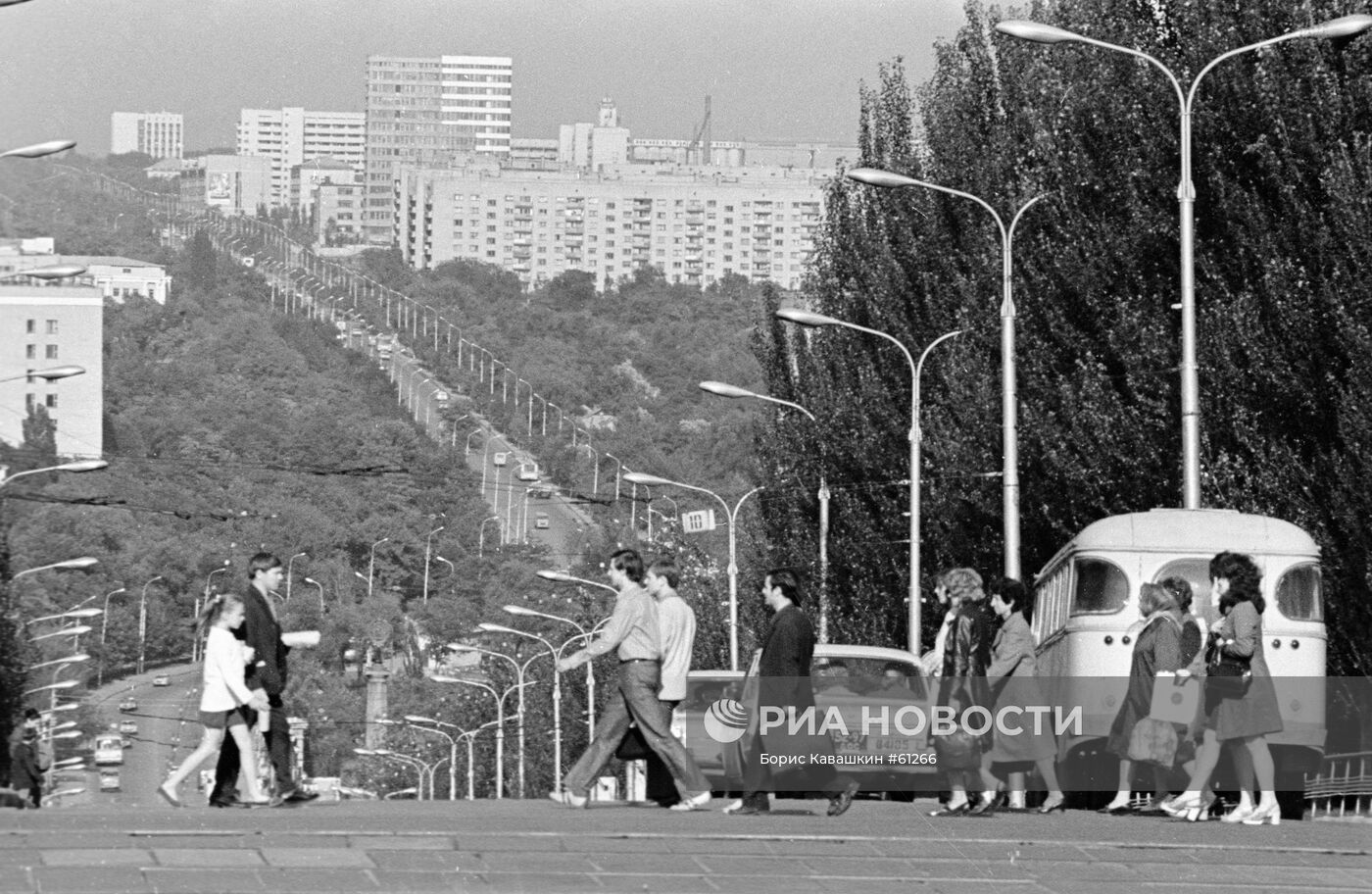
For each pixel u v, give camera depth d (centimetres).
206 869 5125
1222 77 12781
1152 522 9662
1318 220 12094
